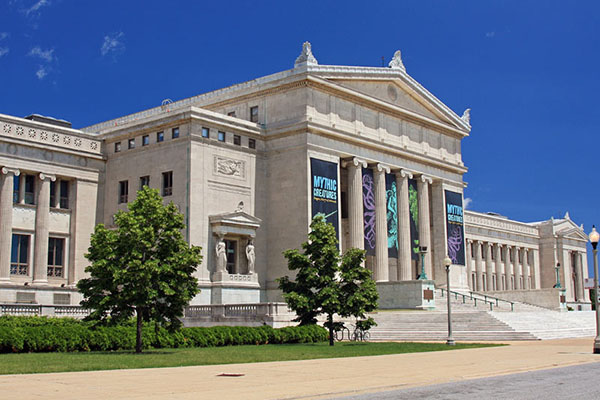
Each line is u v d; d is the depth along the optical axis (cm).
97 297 4141
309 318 5434
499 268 12875
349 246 8031
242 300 7069
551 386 2516
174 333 4575
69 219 7344
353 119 8081
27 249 6969
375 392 2359
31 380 2555
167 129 7188
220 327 5056
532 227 14112
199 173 6969
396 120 8725
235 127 7375
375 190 8356
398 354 4103
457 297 8706
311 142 7475
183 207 6888
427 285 7325
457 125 9756
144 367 3161
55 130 7269
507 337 5756
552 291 9125
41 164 7088
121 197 7538
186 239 6800
